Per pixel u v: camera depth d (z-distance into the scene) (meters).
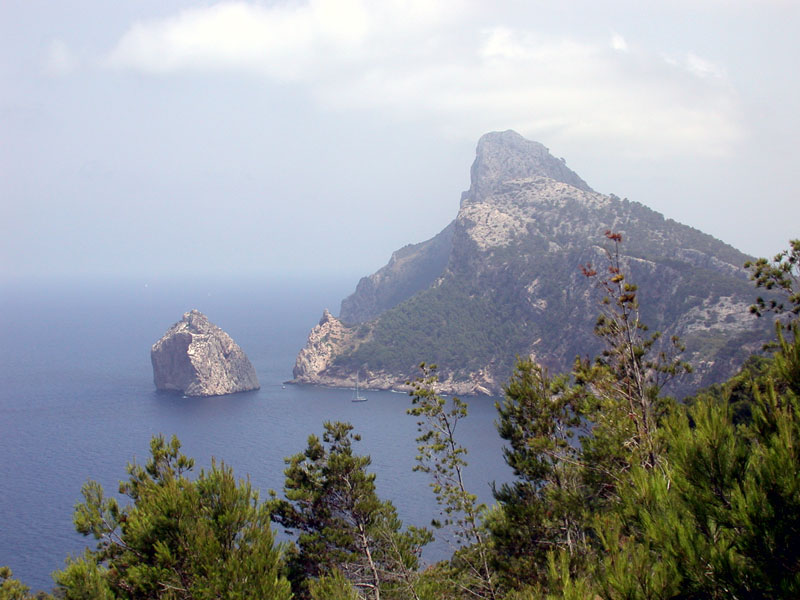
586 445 23.30
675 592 11.38
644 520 12.57
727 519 11.82
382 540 30.02
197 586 17.25
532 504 24.72
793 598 10.60
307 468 31.80
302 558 29.14
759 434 12.84
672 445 13.28
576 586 12.32
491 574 26.95
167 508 18.92
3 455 105.31
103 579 18.48
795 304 25.75
